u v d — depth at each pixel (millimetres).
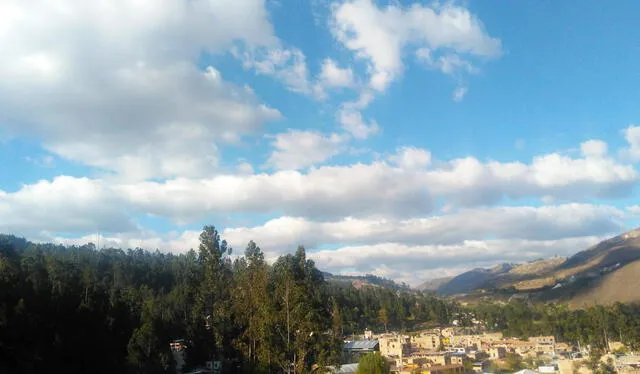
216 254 69062
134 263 142875
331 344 47844
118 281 114625
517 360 103875
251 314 52500
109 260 145500
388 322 151750
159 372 59562
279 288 49094
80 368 49375
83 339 50781
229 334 60344
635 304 137250
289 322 46719
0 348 40688
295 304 47250
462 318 164625
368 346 98250
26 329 43156
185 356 68750
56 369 45812
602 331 112250
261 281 51375
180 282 122125
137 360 56719
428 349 117250
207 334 66500
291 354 46688
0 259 61781
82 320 52500
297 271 72250
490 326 155750
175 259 156000
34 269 67250
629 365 83250
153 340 60438
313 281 73812
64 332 49375
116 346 56812
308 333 46188
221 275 68000
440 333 136750
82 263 120812
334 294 143125
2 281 45250
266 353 46156
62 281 62750
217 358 67375
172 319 80000
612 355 89938
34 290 50781
